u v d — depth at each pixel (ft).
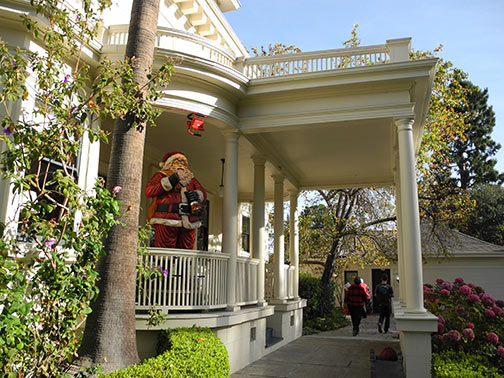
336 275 65.10
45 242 14.11
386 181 43.91
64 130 15.03
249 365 26.61
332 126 26.96
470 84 134.31
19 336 11.88
